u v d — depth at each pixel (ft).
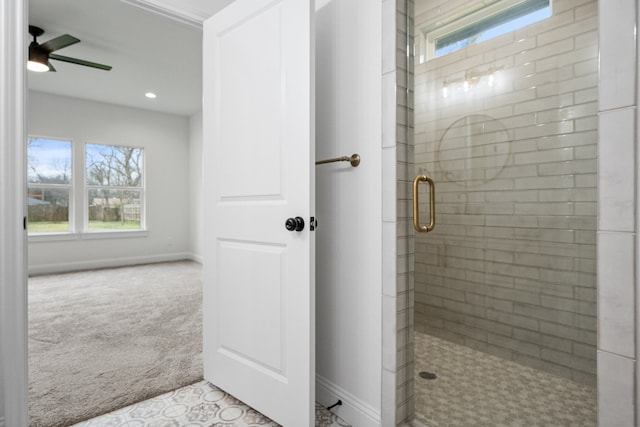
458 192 4.55
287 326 4.83
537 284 3.93
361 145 4.95
